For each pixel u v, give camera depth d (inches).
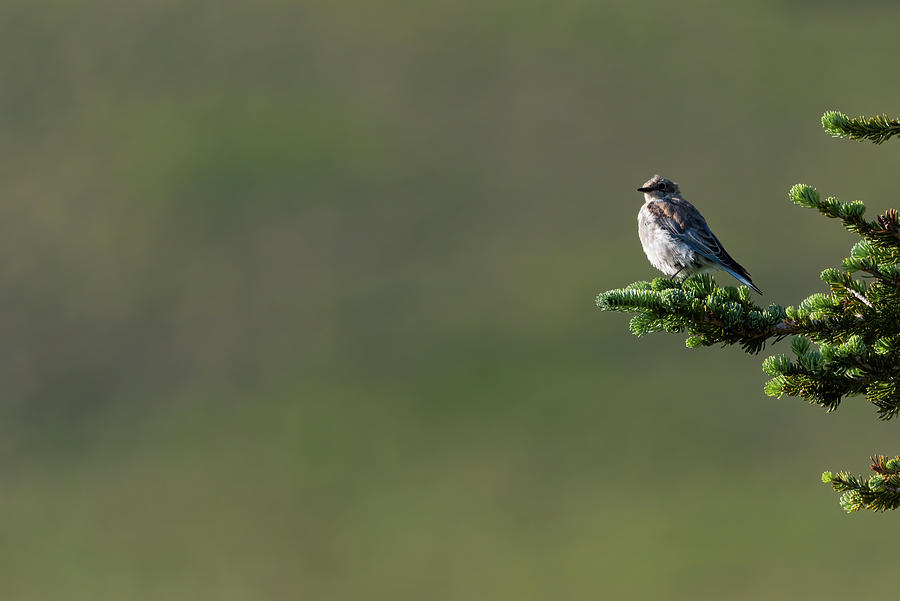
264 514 2166.6
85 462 2516.0
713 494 2059.5
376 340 3129.9
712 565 1787.6
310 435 2546.8
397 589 1849.2
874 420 2265.0
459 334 3046.3
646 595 1740.9
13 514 2269.9
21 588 1904.5
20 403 2945.4
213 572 1931.6
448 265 3528.5
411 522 2076.8
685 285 361.4
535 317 3100.4
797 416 2326.5
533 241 3646.7
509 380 2726.4
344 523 2128.4
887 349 299.1
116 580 1907.0
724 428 2320.4
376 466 2356.1
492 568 1892.2
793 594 1694.1
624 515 2026.3
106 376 3016.7
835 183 3713.1
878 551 1807.3
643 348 2765.7
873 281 321.4
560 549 1919.3
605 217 3774.6
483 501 2174.0
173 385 2955.2
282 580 1897.1
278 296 3410.4
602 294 325.7
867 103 4200.3
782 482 2075.5
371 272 3516.2
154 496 2308.1
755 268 3213.6
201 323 3294.8
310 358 3011.8
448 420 2564.0
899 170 3678.6
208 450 2516.0
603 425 2431.1
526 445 2369.6
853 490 293.1
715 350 2667.3
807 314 323.9
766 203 3636.8
